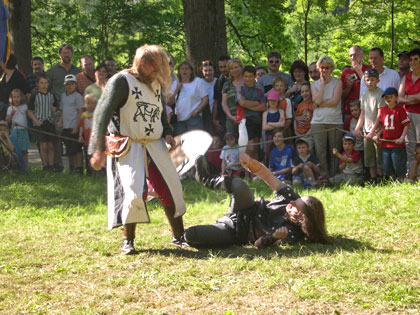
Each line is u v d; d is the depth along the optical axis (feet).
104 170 34.91
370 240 17.16
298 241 17.15
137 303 12.49
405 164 27.91
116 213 15.81
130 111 15.80
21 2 58.75
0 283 14.03
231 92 32.89
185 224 21.01
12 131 34.55
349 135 29.43
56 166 36.14
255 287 13.19
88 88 34.71
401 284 12.81
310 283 13.16
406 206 20.67
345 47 84.53
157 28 80.69
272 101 31.48
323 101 29.89
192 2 43.39
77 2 80.89
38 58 40.24
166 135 17.22
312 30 91.09
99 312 11.96
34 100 35.19
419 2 74.84
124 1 77.36
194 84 34.35
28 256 16.62
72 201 28.02
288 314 11.43
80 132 34.88
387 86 29.14
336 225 19.12
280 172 30.45
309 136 30.45
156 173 16.47
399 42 80.43
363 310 11.58
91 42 81.05
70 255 16.67
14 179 32.22
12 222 22.48
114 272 14.83
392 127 27.30
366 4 76.74
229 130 33.19
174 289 13.26
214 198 27.27
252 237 17.10
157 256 16.21
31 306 12.37
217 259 15.67
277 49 75.82
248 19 75.66
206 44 43.52
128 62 76.95
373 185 27.84
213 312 11.70
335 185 29.37
